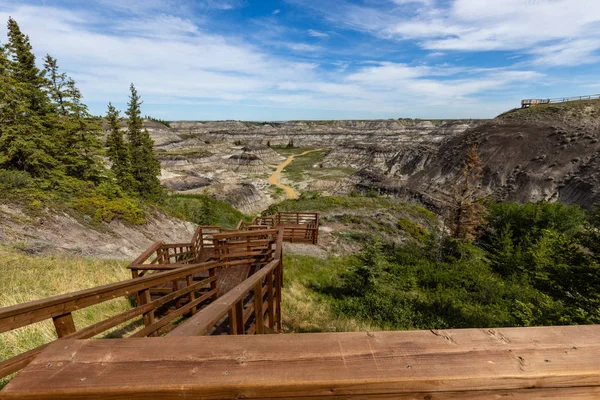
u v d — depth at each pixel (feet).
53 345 3.92
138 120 106.42
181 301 20.94
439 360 3.67
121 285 9.64
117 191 65.77
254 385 3.32
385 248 63.05
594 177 162.20
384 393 3.45
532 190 177.99
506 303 40.16
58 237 41.70
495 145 223.10
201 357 3.69
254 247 28.76
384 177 228.84
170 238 61.36
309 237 63.36
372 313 33.32
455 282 47.96
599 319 26.78
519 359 3.73
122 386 3.31
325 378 3.39
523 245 85.30
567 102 274.36
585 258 32.09
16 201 45.11
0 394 3.26
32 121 62.18
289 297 34.58
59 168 64.39
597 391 3.71
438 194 196.03
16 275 24.47
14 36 68.18
